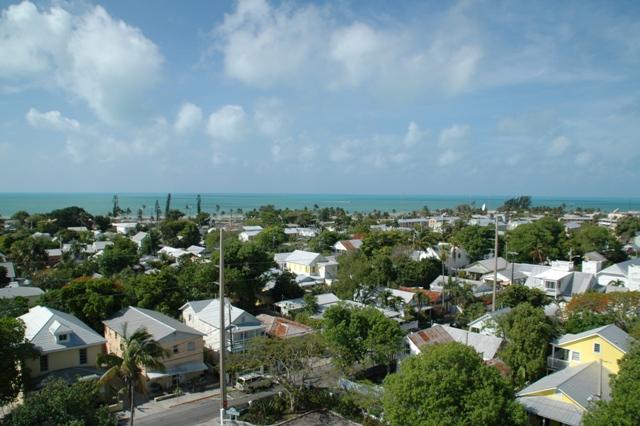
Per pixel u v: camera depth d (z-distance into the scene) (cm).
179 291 5556
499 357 3803
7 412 3256
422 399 2455
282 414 3356
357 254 7819
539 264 9462
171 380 3944
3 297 5334
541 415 2848
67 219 16250
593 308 4703
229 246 6600
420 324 6038
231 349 4206
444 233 13275
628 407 2217
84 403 2569
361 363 3866
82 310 4681
